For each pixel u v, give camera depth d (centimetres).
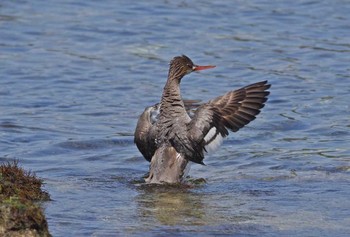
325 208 1165
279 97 1931
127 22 2586
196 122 1340
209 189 1291
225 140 1616
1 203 978
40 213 985
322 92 1966
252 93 1370
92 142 1616
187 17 2633
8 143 1602
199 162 1352
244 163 1470
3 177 1186
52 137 1645
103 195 1246
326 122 1741
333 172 1389
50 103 1905
